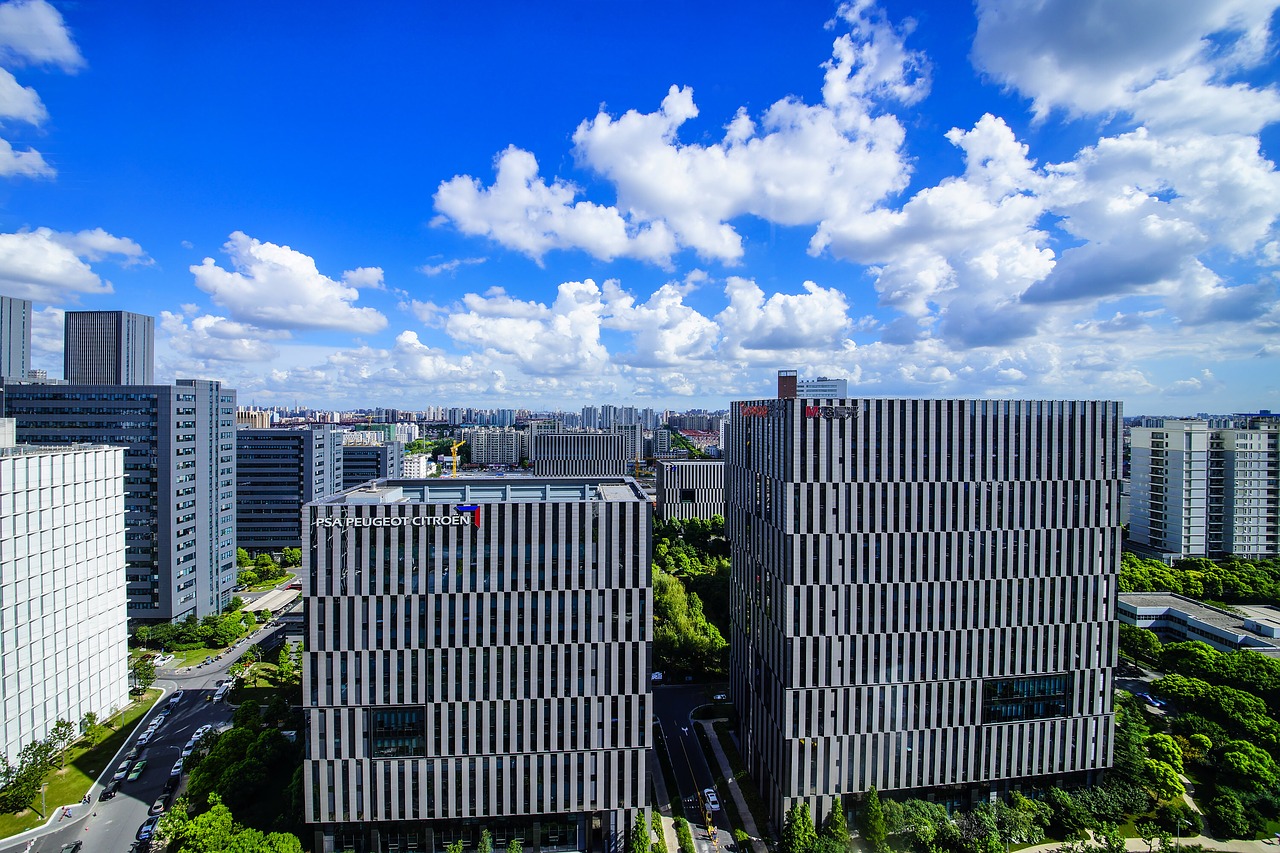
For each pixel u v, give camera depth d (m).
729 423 110.56
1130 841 79.62
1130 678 122.31
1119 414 85.19
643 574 77.25
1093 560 85.56
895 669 82.12
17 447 99.12
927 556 82.31
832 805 81.50
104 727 101.81
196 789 80.31
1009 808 81.50
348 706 74.56
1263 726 95.12
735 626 106.75
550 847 80.00
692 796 90.12
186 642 140.50
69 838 77.06
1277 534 191.25
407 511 74.31
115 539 109.62
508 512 75.69
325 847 76.44
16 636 88.38
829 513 80.50
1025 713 84.88
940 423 82.19
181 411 148.75
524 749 76.81
